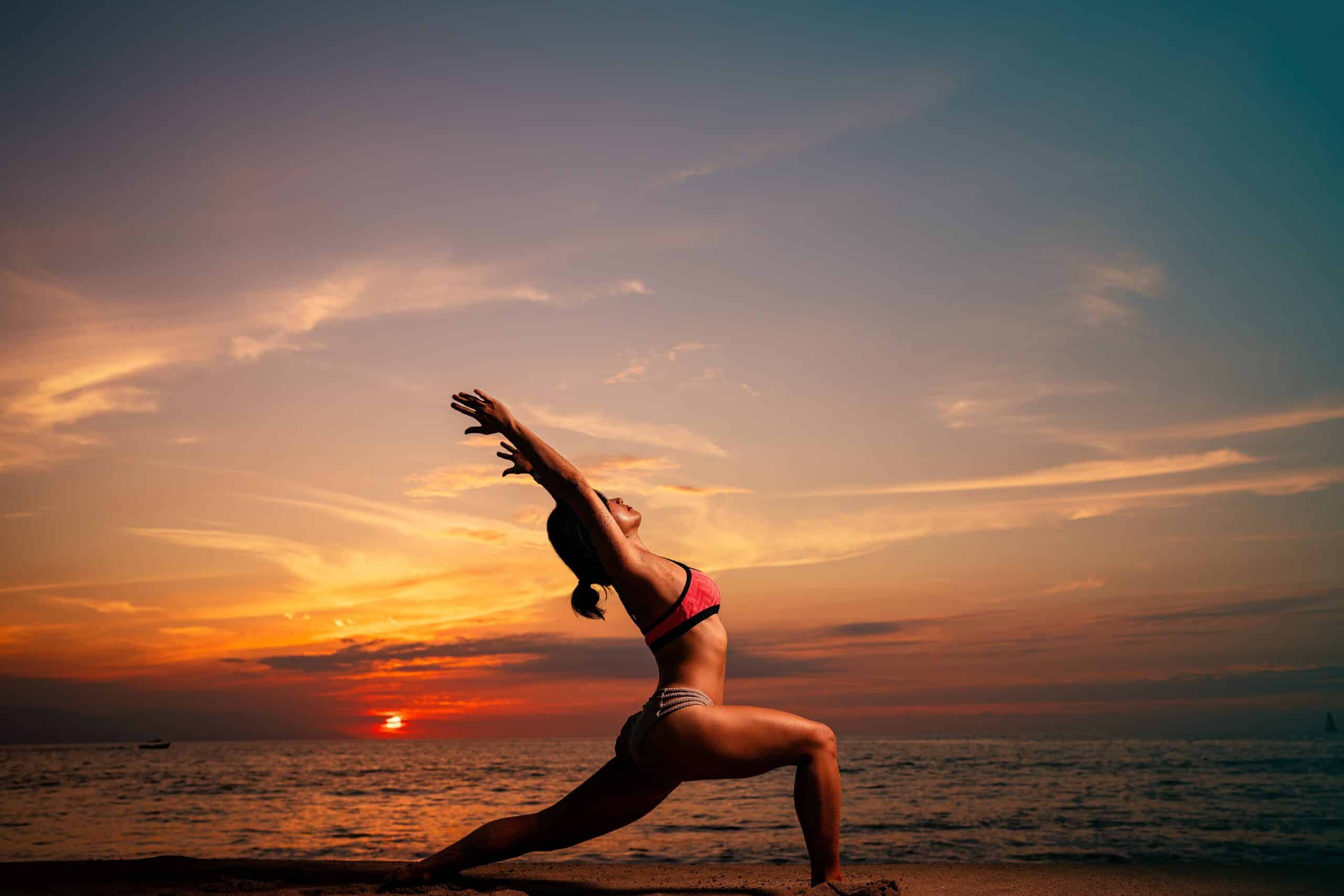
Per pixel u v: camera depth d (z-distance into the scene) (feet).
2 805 73.72
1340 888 11.98
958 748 285.23
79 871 13.88
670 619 10.69
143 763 216.95
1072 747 277.64
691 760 10.14
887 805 67.26
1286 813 56.39
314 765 196.65
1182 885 12.21
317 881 12.67
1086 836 42.01
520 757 259.19
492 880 12.58
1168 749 246.88
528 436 10.75
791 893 11.41
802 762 10.62
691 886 12.23
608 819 11.43
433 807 69.00
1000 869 14.11
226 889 11.91
